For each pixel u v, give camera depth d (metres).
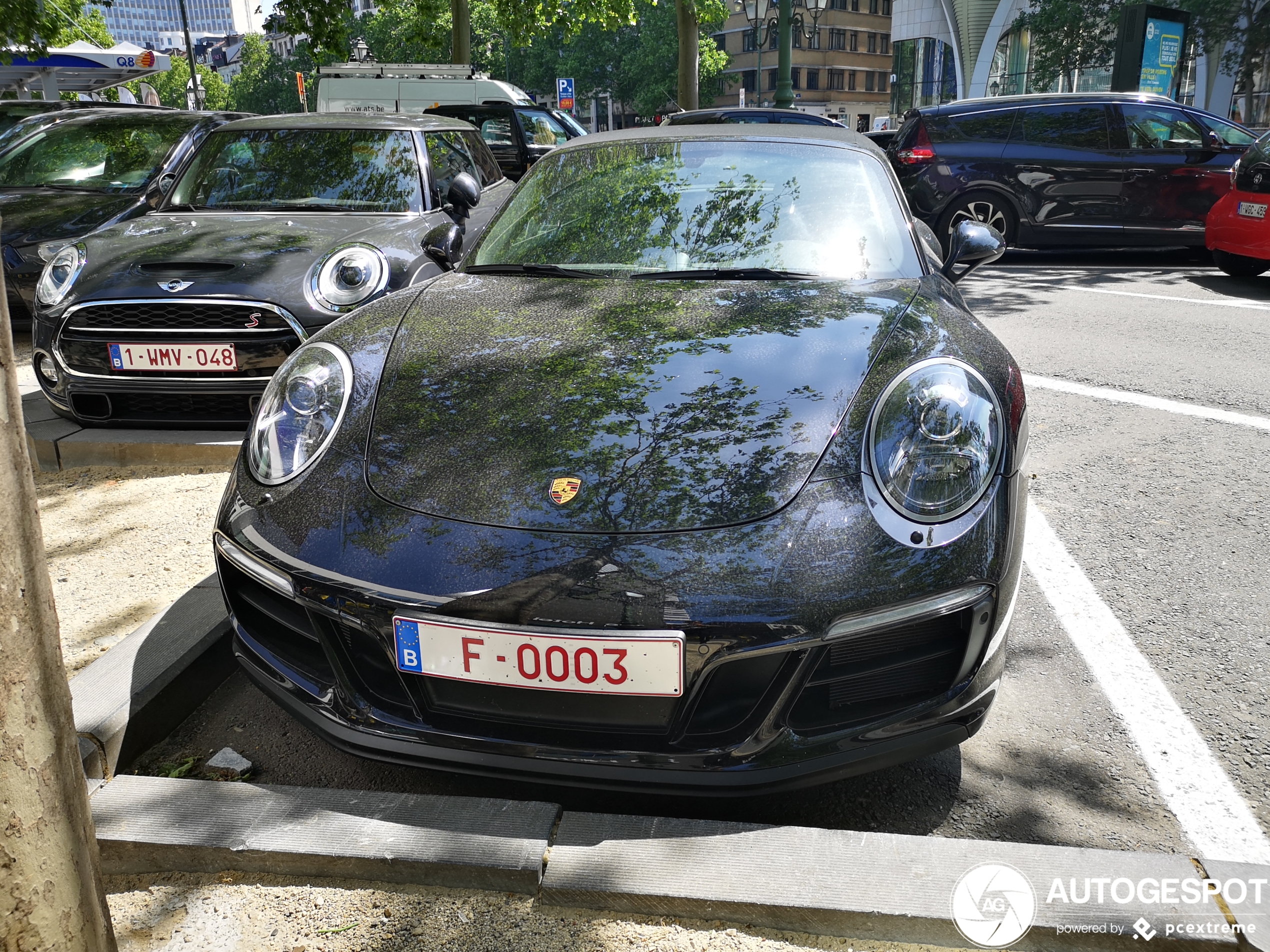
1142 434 4.26
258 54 85.31
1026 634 2.64
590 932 1.60
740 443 1.89
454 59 20.03
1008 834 1.88
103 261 4.05
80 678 2.23
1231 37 25.92
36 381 5.28
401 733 1.81
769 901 1.59
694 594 1.68
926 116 9.56
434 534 1.80
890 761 1.78
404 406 2.10
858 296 2.46
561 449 1.91
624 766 1.72
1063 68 32.41
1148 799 1.97
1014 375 2.19
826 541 1.74
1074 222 9.23
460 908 1.66
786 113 11.97
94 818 1.80
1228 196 7.90
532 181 3.28
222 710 2.38
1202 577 2.93
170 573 3.07
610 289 2.59
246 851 1.74
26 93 15.91
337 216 4.61
